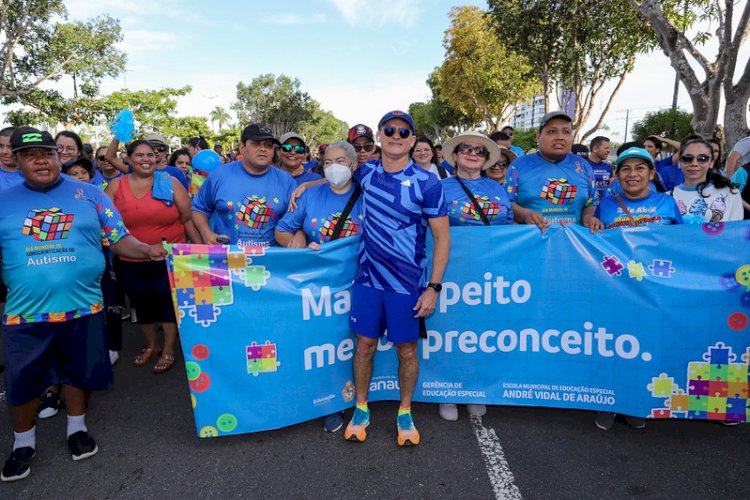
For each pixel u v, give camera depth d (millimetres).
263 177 3264
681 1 9680
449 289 2945
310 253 2730
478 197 3037
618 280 2787
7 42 22312
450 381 3023
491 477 2445
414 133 2441
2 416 3131
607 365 2842
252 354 2709
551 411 3152
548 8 13055
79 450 2615
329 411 2898
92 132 30750
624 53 13844
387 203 2469
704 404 2756
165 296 3748
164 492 2355
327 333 2838
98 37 24938
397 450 2699
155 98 27359
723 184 3303
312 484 2406
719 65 7332
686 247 2729
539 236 2887
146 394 3447
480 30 21688
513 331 2955
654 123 21312
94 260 2539
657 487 2361
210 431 2709
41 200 2387
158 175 3684
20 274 2342
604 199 3256
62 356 2553
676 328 2727
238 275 2656
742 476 2447
